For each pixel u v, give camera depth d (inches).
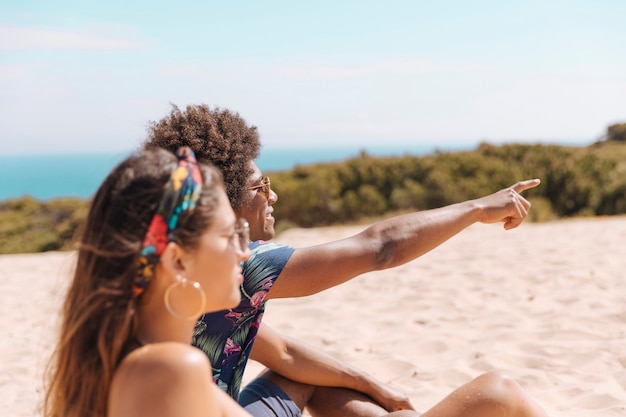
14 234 825.5
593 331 184.4
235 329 86.0
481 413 74.0
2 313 261.4
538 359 163.8
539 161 676.7
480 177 681.6
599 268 282.0
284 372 103.3
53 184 7573.8
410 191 681.6
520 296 239.3
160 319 58.5
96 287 56.6
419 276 288.0
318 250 84.1
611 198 641.6
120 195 56.9
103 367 56.1
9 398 159.9
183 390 53.6
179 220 56.6
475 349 177.0
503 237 413.1
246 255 62.4
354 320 219.8
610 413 131.1
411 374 163.2
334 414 105.3
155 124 87.2
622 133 827.4
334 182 697.0
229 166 86.1
